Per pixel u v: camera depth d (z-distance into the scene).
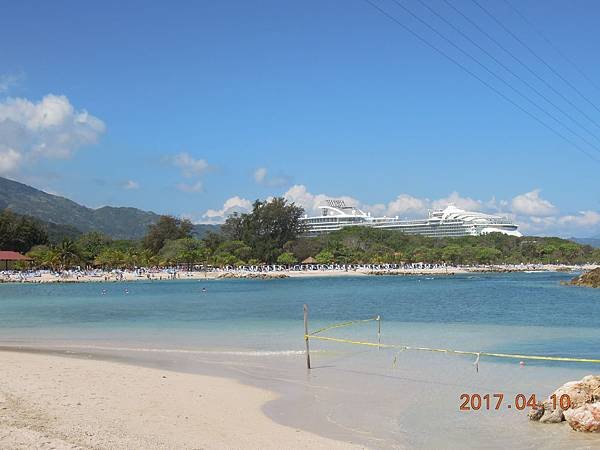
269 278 153.88
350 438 13.77
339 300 68.50
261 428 14.37
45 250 159.88
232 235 194.50
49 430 12.91
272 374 21.53
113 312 52.31
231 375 21.31
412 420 15.41
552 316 46.38
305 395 18.17
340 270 174.00
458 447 13.21
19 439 11.98
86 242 196.00
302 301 67.25
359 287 104.31
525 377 20.92
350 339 31.64
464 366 23.05
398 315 48.03
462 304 60.81
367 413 16.05
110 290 97.88
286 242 188.50
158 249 191.75
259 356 25.62
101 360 24.64
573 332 34.78
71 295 83.62
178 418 14.89
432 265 189.25
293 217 191.00
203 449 12.30
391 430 14.49
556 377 20.91
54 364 23.02
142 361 24.38
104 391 17.78
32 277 128.88
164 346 28.97
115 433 13.07
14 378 19.47
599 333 34.16
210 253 175.00
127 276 140.62
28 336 34.12
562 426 14.88
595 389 15.84
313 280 142.00
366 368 22.70
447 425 14.96
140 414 15.06
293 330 36.41
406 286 106.56
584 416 14.33
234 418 15.25
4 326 40.31
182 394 17.84
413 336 33.00
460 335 33.44
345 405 16.94
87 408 15.40
